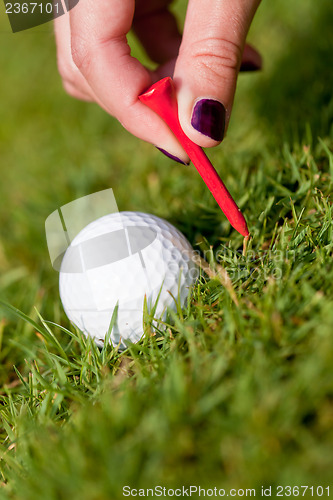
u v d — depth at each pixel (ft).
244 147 1.18
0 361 0.99
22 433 0.85
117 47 0.92
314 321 0.80
